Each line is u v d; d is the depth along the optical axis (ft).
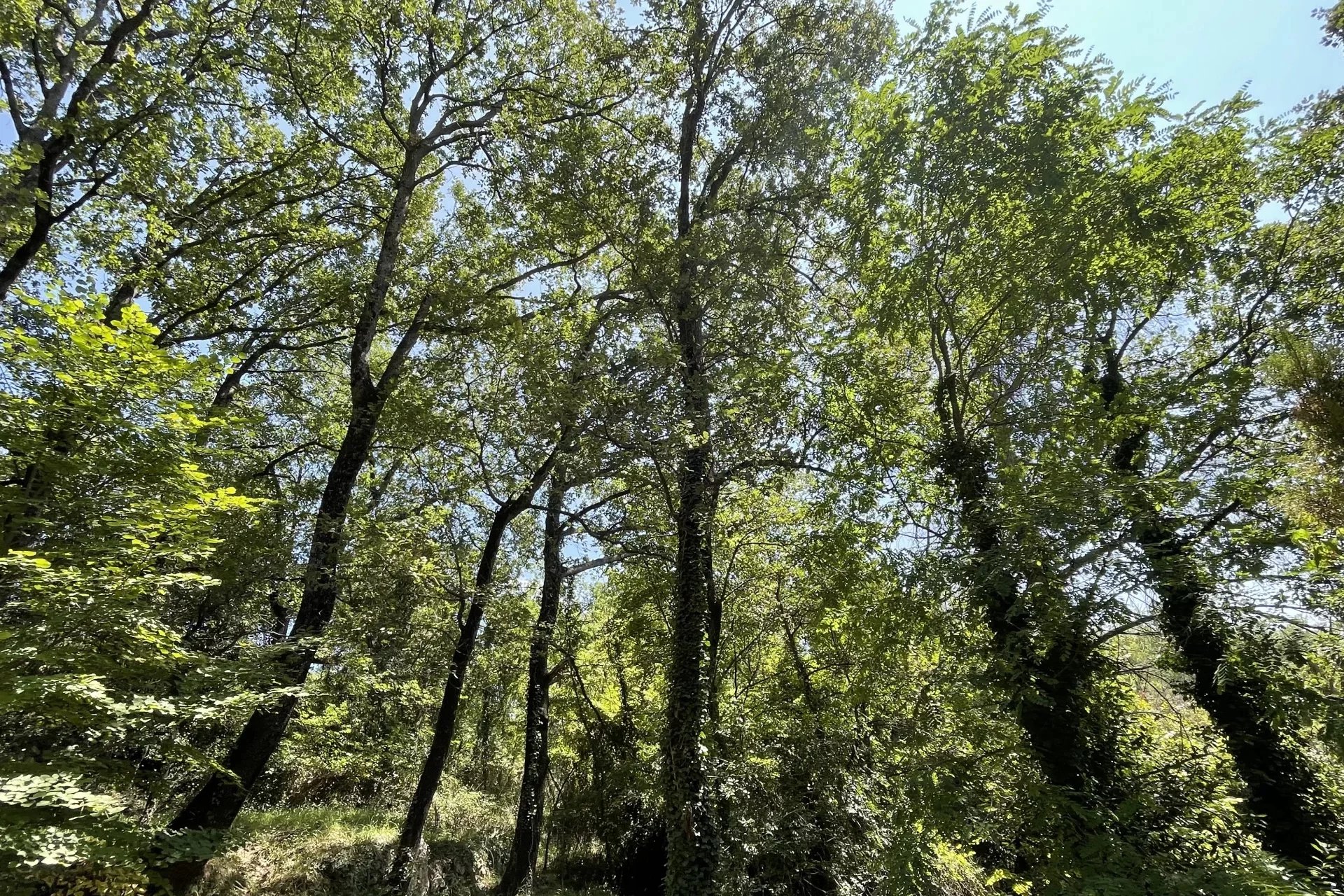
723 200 44.96
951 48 27.81
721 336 37.40
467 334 37.78
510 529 50.65
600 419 32.17
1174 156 27.17
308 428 49.29
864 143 30.66
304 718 36.58
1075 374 27.68
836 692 38.17
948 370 30.71
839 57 46.50
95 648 15.05
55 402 15.11
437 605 40.34
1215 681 20.57
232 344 45.57
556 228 40.22
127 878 14.48
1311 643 19.08
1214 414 25.76
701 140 49.98
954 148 27.30
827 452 33.01
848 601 30.66
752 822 30.55
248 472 39.45
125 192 35.68
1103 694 24.04
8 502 14.52
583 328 41.01
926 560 25.29
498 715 63.21
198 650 32.96
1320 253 30.53
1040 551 21.13
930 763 23.45
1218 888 16.19
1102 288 29.14
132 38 36.68
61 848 12.66
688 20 46.50
